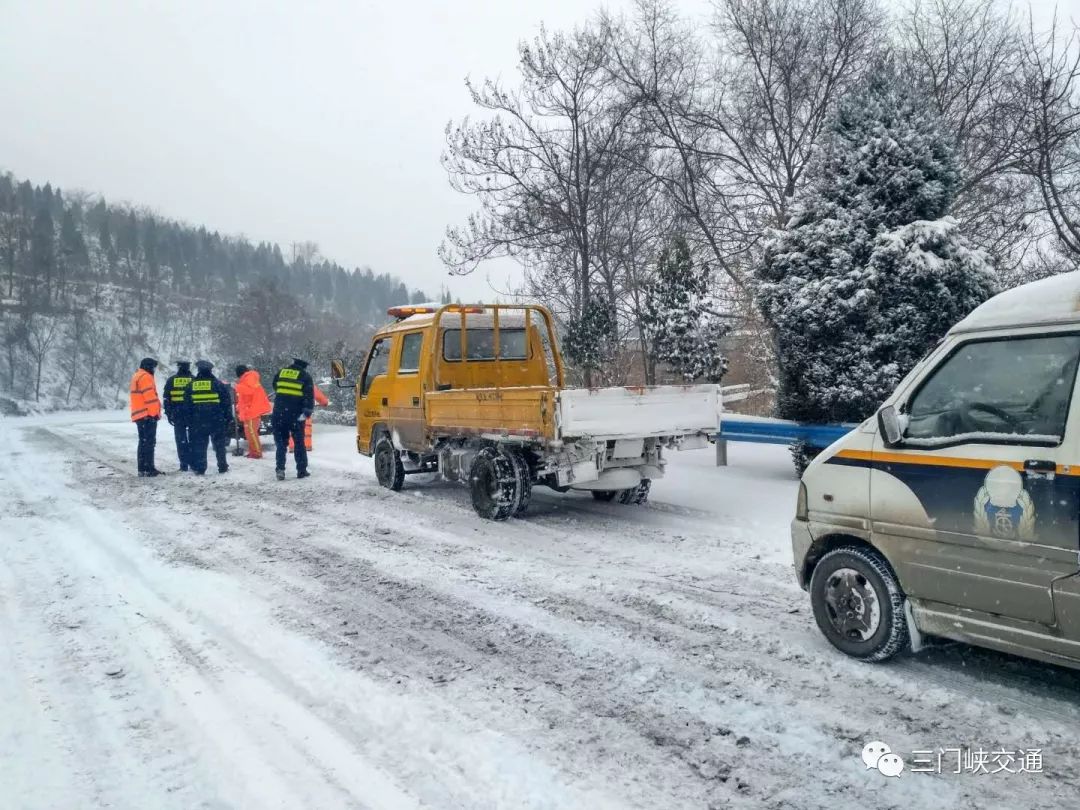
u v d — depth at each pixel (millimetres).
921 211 9523
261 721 3965
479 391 8648
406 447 10578
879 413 4285
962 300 9180
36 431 25375
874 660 4480
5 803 3268
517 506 8617
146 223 124562
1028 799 3148
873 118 9836
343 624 5395
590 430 7535
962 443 3973
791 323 9836
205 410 13203
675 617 5418
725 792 3248
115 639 5152
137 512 9656
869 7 17828
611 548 7410
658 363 18891
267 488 11570
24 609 5805
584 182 18547
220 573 6730
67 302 81000
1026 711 3889
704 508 9008
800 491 4867
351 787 3342
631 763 3488
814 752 3553
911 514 4180
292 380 12375
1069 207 15266
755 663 4582
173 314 91250
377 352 11461
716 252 18891
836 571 4656
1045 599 3629
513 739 3717
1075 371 3646
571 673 4504
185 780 3432
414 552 7422
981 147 16297
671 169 19703
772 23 18703
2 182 123438
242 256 127000
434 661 4707
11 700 4250
